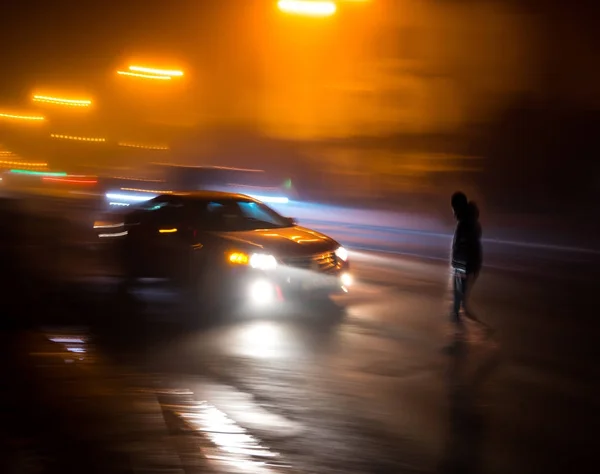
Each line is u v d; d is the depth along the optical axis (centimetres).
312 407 860
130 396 888
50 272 1781
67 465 670
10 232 2680
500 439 769
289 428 788
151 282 1479
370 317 1386
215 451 716
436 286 1764
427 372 1023
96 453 702
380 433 779
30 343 1140
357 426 800
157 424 790
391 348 1151
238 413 834
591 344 1206
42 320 1298
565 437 779
